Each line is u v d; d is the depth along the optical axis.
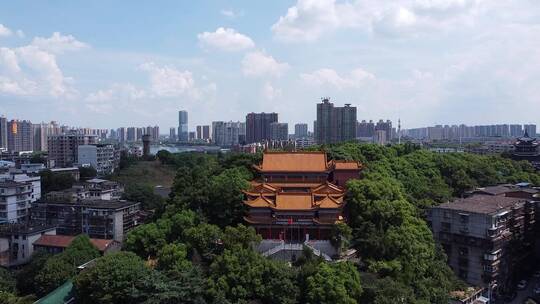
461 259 121.62
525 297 120.81
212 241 98.94
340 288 79.81
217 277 86.19
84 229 160.00
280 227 106.00
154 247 103.50
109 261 90.62
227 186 111.94
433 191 140.38
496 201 130.88
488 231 115.44
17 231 141.00
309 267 84.69
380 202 105.00
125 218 163.38
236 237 95.50
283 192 109.94
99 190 185.75
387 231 99.25
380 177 120.88
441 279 103.06
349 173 122.88
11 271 128.50
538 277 135.62
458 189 158.50
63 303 95.50
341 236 99.94
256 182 120.50
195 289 82.31
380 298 81.06
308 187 114.38
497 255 117.69
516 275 130.00
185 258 95.06
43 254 125.62
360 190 108.56
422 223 109.88
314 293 80.31
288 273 85.62
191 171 139.75
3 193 172.12
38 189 199.12
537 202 138.88
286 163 119.81
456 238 122.00
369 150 163.25
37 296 110.56
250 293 83.12
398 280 91.19
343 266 85.44
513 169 184.88
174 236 104.81
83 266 110.62
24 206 179.88
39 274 112.06
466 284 113.88
